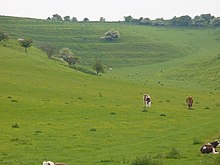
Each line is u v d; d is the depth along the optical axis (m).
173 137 42.69
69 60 163.62
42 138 40.62
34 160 31.31
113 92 89.25
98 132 44.84
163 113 61.66
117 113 59.78
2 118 51.78
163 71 184.75
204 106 74.38
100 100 74.25
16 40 169.75
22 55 130.12
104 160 31.00
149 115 59.12
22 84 85.31
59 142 38.94
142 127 48.97
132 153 34.38
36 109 59.09
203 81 143.75
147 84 119.25
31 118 52.75
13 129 44.97
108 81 111.38
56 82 96.12
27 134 42.44
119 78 133.50
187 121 54.81
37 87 83.69
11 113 55.25
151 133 45.16
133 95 86.56
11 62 114.12
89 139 40.84
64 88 87.31
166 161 30.11
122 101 75.06
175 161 30.16
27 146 36.78
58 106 63.00
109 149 36.16
